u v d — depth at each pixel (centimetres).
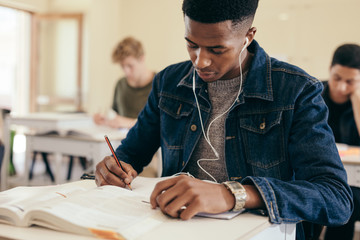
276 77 105
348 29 465
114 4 583
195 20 85
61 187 93
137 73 312
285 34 494
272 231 81
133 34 586
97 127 304
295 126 98
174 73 122
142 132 125
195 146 112
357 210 168
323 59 478
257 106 105
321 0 475
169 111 118
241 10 86
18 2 518
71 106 575
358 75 221
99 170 103
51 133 284
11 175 410
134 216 74
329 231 175
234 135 107
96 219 71
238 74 109
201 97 113
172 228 71
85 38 564
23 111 570
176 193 76
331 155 91
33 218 71
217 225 73
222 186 80
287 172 101
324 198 83
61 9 570
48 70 589
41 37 582
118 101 330
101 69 571
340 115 236
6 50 805
